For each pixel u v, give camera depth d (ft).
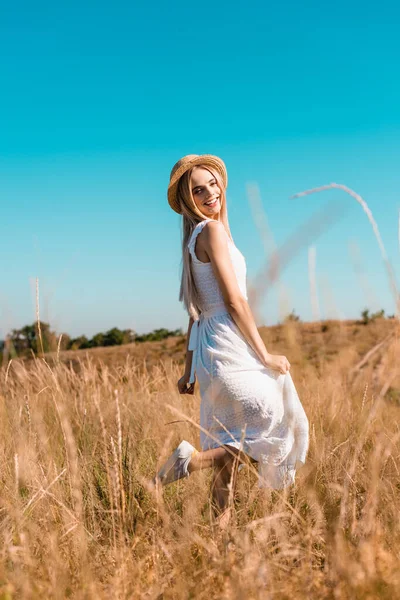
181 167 10.16
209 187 10.28
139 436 12.37
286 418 9.50
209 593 6.19
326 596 5.92
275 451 9.18
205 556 7.06
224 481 9.27
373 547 6.38
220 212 10.58
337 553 6.30
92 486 9.53
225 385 9.28
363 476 8.42
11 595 6.21
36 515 8.29
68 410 12.82
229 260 9.68
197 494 9.36
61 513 8.53
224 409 9.41
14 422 11.14
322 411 12.05
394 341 6.56
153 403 15.38
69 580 6.72
